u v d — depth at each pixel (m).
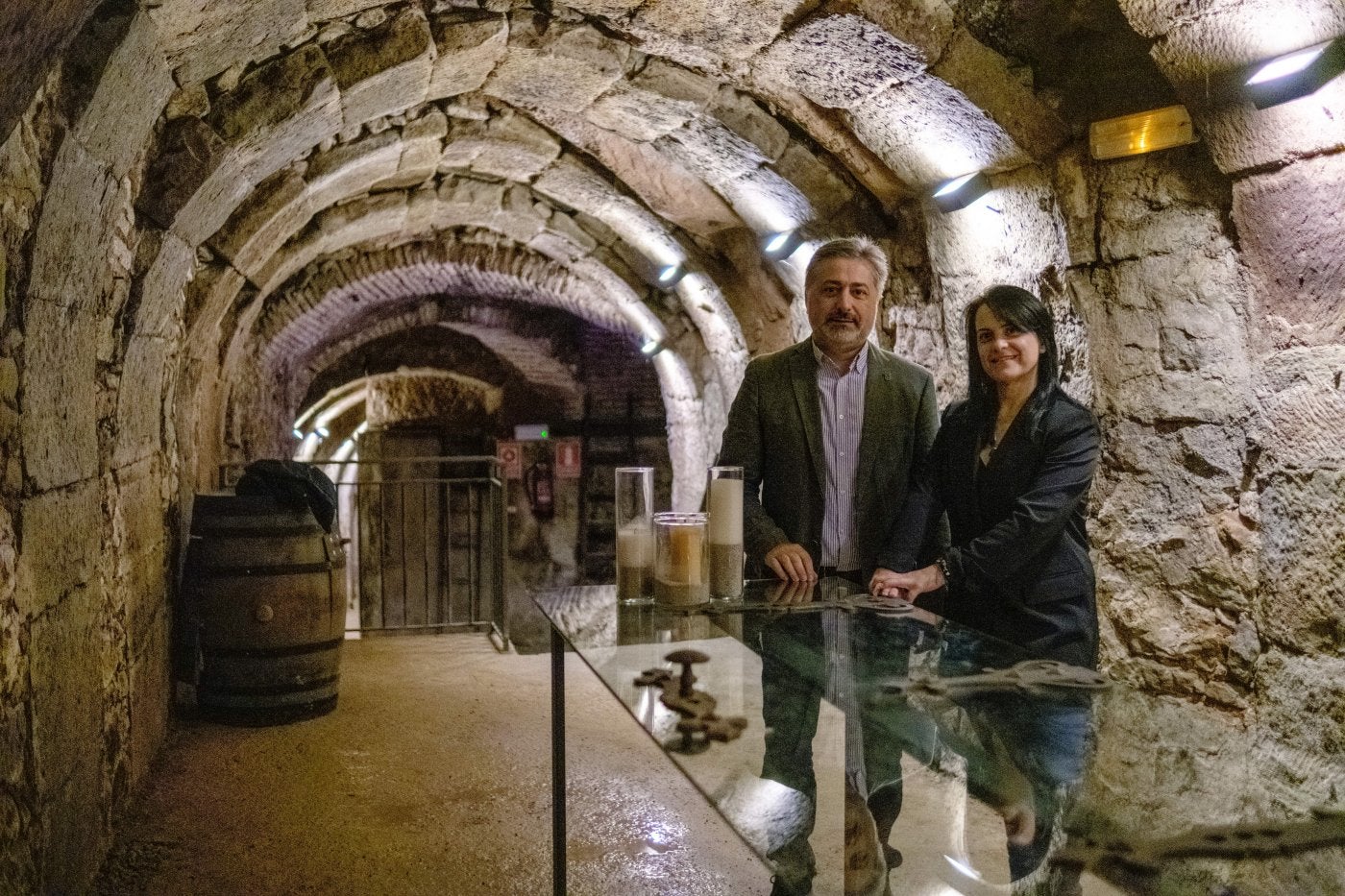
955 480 2.45
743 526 2.28
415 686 4.72
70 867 2.39
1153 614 3.14
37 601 2.12
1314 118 2.45
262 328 6.62
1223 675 2.93
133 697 3.23
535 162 5.26
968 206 3.67
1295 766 1.37
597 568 10.64
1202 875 1.09
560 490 10.52
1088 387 3.30
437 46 3.49
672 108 4.19
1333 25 2.31
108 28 1.99
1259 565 2.81
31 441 2.10
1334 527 2.58
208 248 4.07
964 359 3.96
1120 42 2.91
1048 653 2.31
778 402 2.76
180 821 3.14
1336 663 2.60
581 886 2.77
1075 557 2.36
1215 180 2.82
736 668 1.78
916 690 1.65
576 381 9.84
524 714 4.28
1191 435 2.98
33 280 2.05
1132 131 2.91
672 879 2.82
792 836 1.25
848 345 2.70
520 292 8.45
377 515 8.03
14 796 1.97
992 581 2.24
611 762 3.73
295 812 3.24
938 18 3.06
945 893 1.15
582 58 3.83
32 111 1.86
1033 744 1.43
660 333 7.20
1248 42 2.48
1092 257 3.19
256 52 2.87
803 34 3.33
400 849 2.99
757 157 4.34
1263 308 2.75
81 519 2.54
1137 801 1.26
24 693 2.04
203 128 2.96
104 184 2.38
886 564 2.45
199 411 4.66
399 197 5.79
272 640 4.07
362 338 8.75
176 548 4.09
